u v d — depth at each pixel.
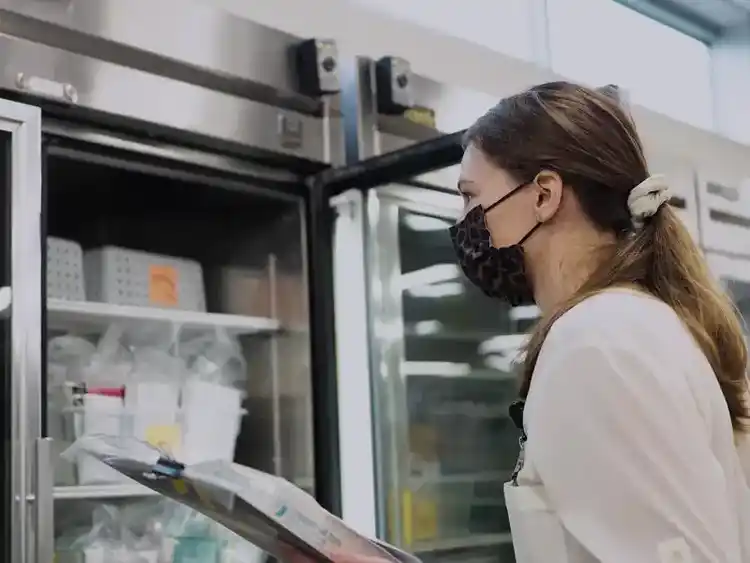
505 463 2.48
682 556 0.86
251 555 2.06
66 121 1.76
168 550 1.96
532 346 1.08
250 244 2.26
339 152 2.14
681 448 0.90
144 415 1.95
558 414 0.94
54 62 1.70
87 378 1.91
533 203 1.10
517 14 3.52
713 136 2.88
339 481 2.10
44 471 1.58
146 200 2.17
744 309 2.19
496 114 1.15
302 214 2.16
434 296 2.27
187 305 2.16
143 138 1.87
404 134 2.21
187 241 2.35
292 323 2.18
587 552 0.93
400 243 2.17
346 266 2.11
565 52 3.66
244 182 2.05
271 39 2.06
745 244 2.27
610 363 0.93
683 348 0.98
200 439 2.04
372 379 2.10
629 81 3.90
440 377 2.30
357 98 2.17
